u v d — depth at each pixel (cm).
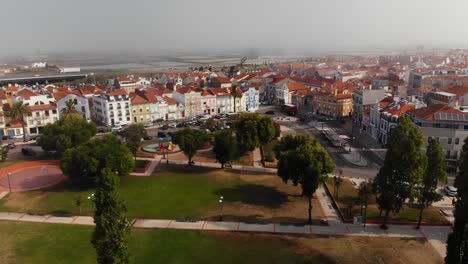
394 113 13838
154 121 19000
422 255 6575
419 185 7638
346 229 7625
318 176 7794
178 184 10375
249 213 8462
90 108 19700
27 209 8800
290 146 10188
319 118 19625
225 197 9431
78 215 8444
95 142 10369
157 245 7006
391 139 7469
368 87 19325
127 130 13325
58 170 11862
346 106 19900
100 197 4850
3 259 6544
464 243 5266
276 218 8194
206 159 12900
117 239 4800
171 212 8531
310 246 6906
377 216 8138
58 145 12131
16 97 17000
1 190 10112
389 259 6438
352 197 9275
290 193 9662
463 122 11156
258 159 12862
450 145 11375
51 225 7912
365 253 6631
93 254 6706
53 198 9456
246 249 6856
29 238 7319
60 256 6650
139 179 10762
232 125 16612
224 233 7500
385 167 7281
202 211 8588
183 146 11650
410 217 8069
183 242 7131
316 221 8012
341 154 13188
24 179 11031
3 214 8512
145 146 14450
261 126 12425
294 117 19975
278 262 6400
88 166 9656
